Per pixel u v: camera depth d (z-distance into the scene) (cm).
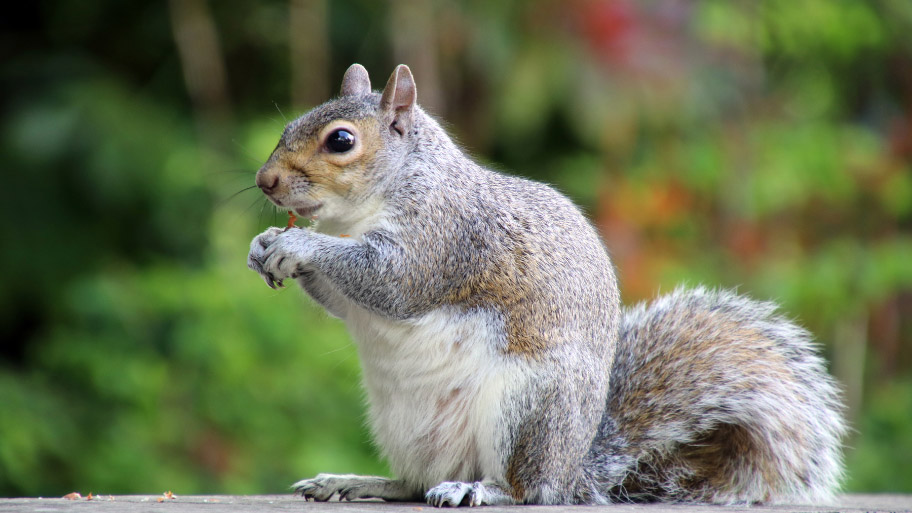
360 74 709
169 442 1184
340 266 617
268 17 1454
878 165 1533
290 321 1240
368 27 1446
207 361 1206
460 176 645
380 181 639
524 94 1377
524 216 639
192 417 1199
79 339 1232
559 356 612
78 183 1365
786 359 681
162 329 1243
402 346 628
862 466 1383
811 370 679
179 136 1350
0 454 1148
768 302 723
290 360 1231
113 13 1500
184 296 1236
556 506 589
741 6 1529
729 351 682
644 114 1424
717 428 673
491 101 1412
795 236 1505
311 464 1162
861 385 1530
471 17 1381
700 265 1385
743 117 1512
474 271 624
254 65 1523
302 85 1388
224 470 1162
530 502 606
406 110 649
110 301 1234
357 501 659
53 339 1268
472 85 1433
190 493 1141
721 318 706
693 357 679
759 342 689
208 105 1377
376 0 1445
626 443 656
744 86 1519
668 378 673
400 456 636
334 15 1449
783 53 1656
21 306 1421
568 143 1525
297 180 633
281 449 1184
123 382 1197
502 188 653
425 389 622
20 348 1445
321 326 1257
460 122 1431
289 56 1485
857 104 1725
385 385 635
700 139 1484
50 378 1258
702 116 1471
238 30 1465
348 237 634
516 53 1390
